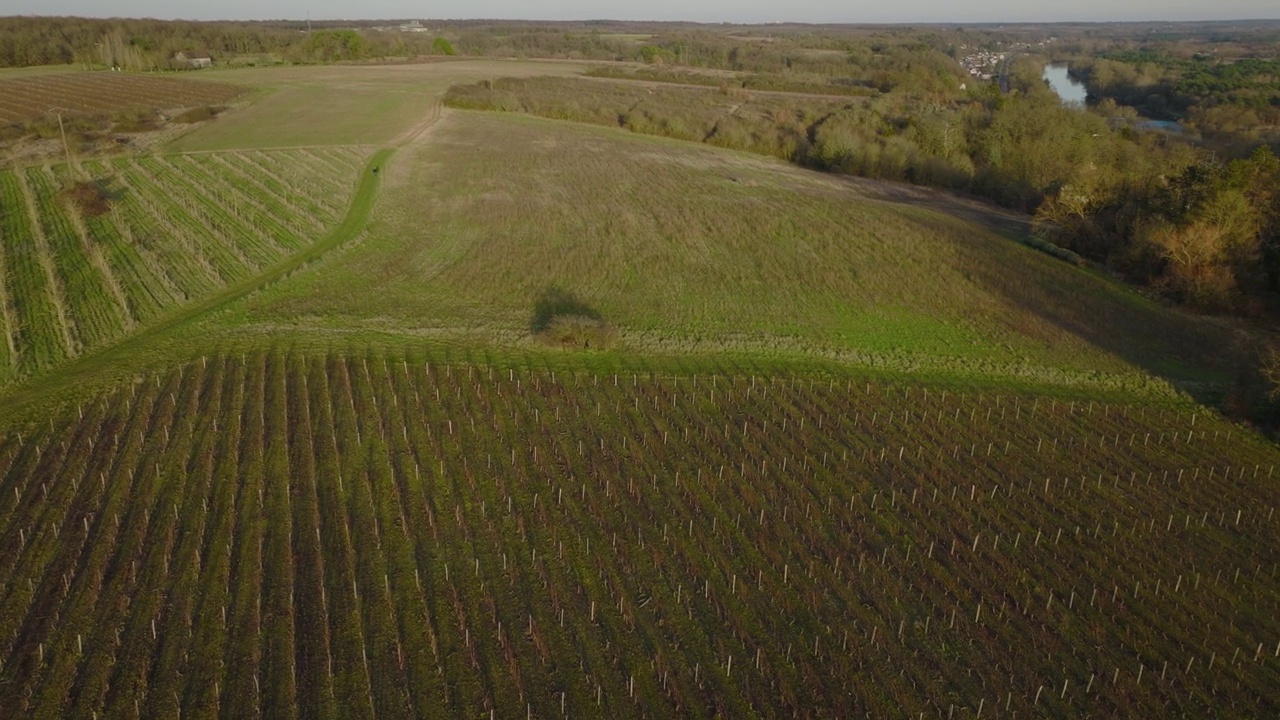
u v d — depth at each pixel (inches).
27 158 2723.9
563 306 1807.3
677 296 1891.0
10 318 1615.4
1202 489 1195.9
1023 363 1605.6
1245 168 2025.1
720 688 812.0
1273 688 841.5
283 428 1251.2
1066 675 845.8
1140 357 1653.5
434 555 984.3
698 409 1373.0
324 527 1028.5
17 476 1114.7
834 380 1502.2
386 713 770.8
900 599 943.0
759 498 1124.5
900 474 1202.6
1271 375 1352.1
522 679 813.2
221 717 759.1
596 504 1094.4
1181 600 963.3
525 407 1352.1
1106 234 2256.4
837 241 2294.5
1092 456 1275.8
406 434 1249.4
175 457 1165.7
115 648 832.3
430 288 1879.9
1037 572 999.6
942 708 799.1
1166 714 805.2
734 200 2696.9
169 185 2529.5
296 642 848.3
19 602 887.1
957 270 2095.2
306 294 1814.7
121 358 1485.0
